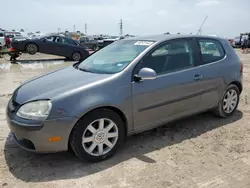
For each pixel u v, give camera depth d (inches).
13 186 115.3
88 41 1255.5
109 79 135.1
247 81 344.2
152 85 145.7
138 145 153.1
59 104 122.0
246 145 153.3
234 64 191.6
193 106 168.7
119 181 118.9
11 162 134.6
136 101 141.0
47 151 124.3
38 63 602.9
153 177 121.7
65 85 132.9
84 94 126.8
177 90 156.6
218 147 150.6
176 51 161.5
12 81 355.9
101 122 132.3
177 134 168.1
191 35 173.6
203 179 120.3
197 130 174.2
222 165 132.0
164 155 141.6
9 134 168.4
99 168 129.3
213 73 175.6
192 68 165.5
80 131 126.3
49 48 656.4
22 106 126.6
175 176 122.4
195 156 140.6
